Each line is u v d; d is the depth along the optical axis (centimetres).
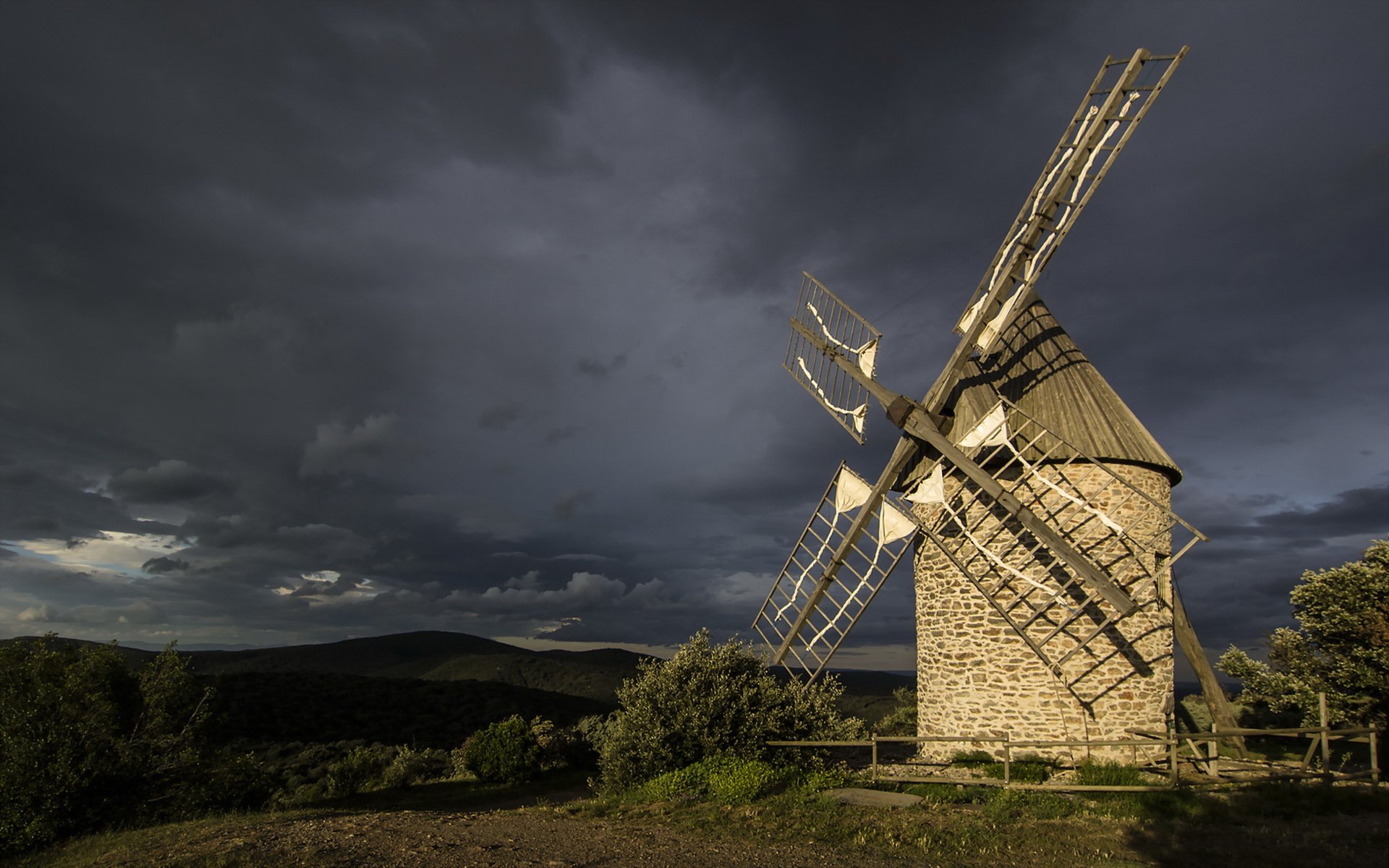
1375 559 1593
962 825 1068
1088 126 1512
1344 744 1847
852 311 1961
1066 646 1514
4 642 1585
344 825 1105
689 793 1295
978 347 1678
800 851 970
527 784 2373
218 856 898
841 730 1518
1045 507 1559
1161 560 1562
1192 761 1459
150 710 1559
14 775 1322
